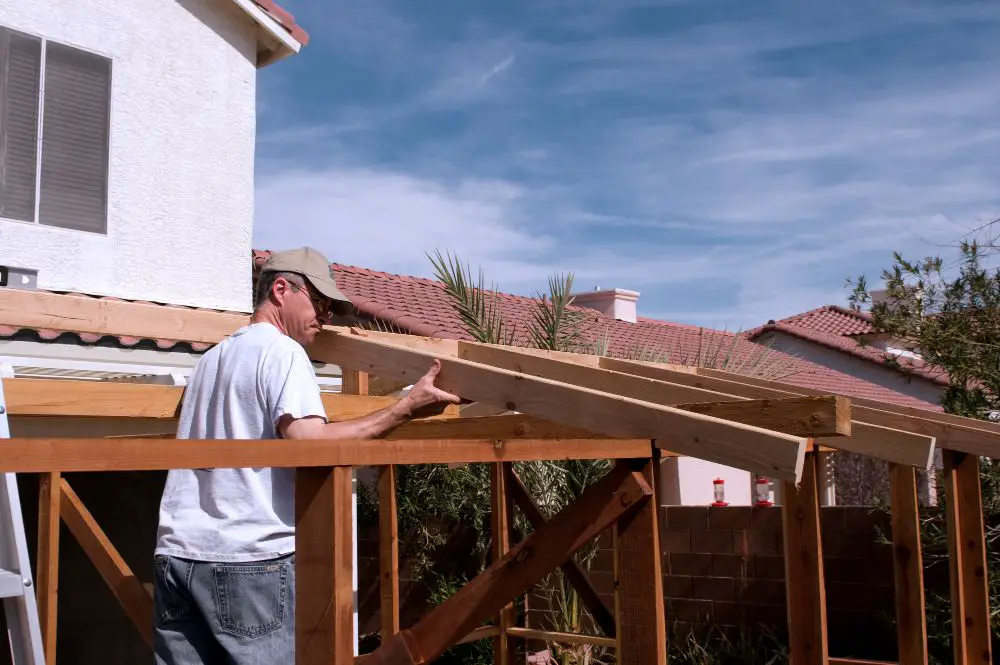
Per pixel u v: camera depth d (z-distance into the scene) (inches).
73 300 169.0
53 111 323.6
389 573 225.5
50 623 127.5
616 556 123.4
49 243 317.1
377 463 91.7
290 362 120.4
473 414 235.9
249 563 111.3
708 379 220.7
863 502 639.1
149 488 301.9
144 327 179.2
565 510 121.4
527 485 362.6
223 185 364.8
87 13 334.3
